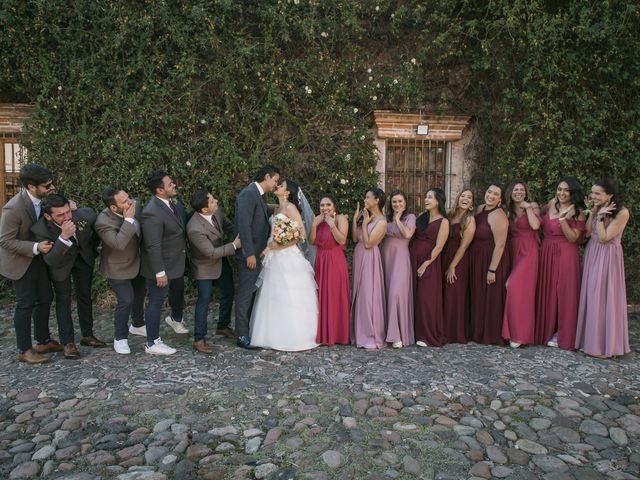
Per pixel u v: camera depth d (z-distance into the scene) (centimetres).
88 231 440
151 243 422
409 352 464
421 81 690
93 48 642
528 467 285
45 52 640
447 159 717
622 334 456
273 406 346
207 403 349
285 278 465
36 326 443
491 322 489
